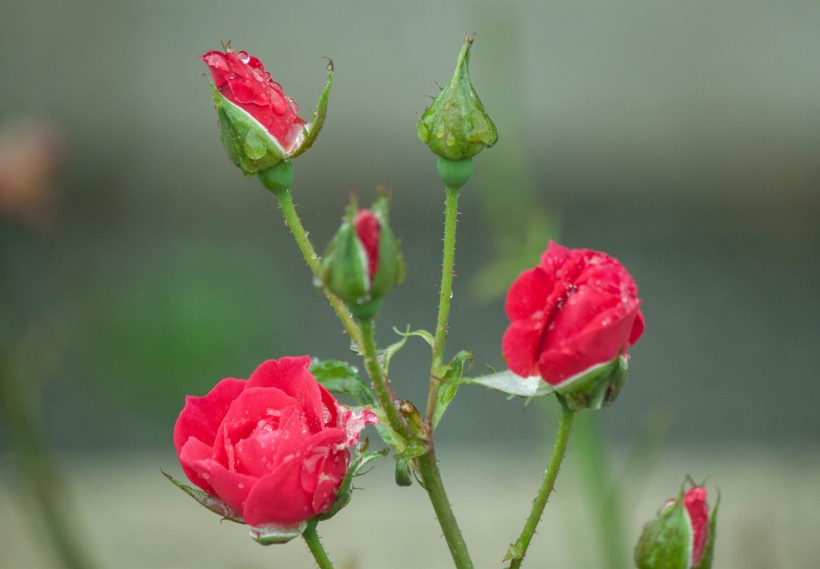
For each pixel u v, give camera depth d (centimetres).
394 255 92
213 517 187
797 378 239
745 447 218
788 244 300
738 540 138
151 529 183
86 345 183
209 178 329
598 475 121
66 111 345
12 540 178
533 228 120
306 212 310
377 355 95
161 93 348
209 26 358
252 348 178
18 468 132
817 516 174
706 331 255
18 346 133
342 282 91
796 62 335
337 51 346
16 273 263
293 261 283
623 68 336
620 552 120
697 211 316
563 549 173
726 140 325
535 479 197
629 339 94
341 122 328
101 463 211
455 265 265
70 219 315
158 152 336
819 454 208
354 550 173
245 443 93
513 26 125
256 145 95
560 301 93
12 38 359
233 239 299
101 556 175
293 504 93
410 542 176
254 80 95
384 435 94
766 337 253
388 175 317
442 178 96
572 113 329
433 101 96
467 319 247
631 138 327
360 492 193
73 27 362
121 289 183
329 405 94
